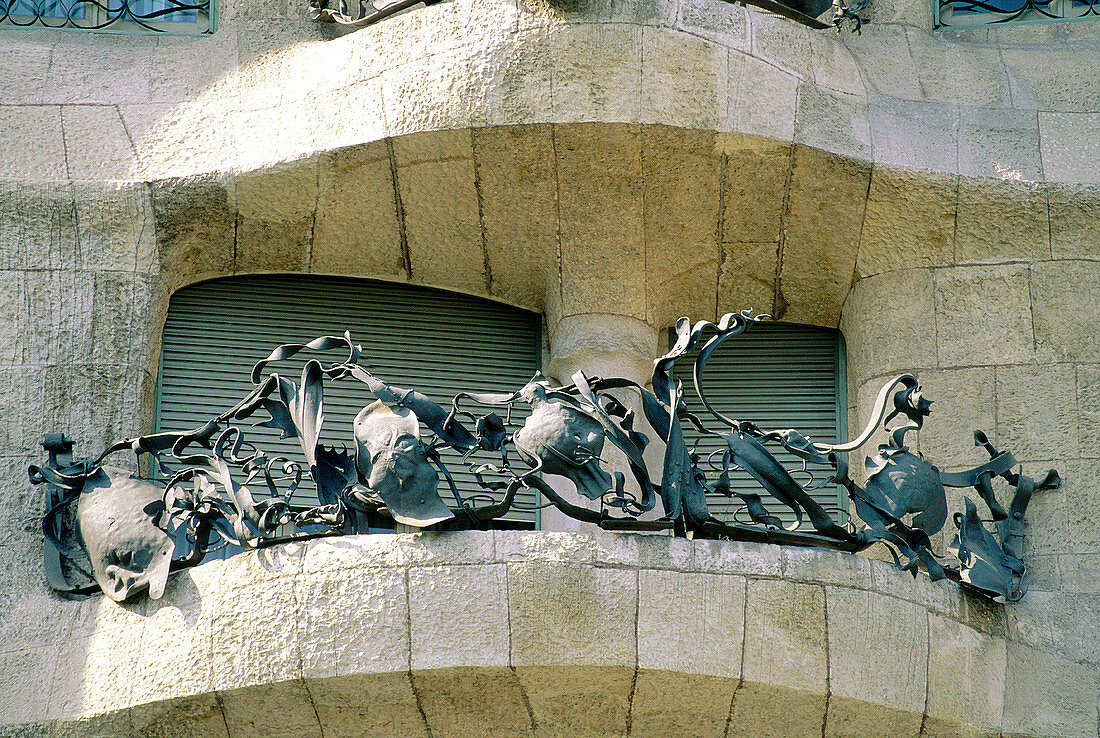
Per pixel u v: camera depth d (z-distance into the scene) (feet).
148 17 144.66
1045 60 145.69
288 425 119.44
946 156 137.90
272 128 136.26
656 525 114.32
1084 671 122.93
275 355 120.26
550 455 114.21
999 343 134.82
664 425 118.11
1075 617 125.29
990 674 120.57
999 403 133.18
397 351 140.87
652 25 133.08
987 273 136.67
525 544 112.78
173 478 116.67
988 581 122.01
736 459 118.11
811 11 139.95
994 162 138.00
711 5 135.74
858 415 137.90
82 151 135.23
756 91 134.41
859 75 141.59
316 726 113.70
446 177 135.23
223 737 114.32
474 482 136.36
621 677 112.06
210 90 139.54
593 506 130.21
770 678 112.98
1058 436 131.85
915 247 138.10
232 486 115.14
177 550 118.32
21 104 136.87
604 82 131.85
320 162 134.10
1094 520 129.08
